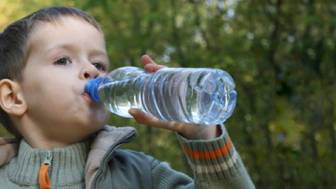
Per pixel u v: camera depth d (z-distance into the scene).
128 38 5.31
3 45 2.23
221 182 1.95
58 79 2.11
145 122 1.96
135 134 2.18
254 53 5.25
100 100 2.09
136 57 5.29
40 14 2.22
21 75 2.18
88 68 2.12
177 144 5.30
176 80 1.88
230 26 5.42
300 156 5.07
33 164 2.16
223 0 5.42
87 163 2.12
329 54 5.14
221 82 1.88
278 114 5.18
